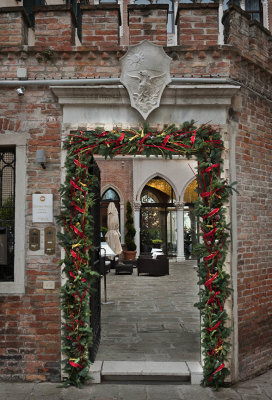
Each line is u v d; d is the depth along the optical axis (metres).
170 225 18.34
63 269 4.46
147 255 14.74
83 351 4.43
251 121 5.04
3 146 4.75
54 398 4.03
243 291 4.74
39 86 4.68
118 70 4.67
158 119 4.66
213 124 4.65
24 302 4.56
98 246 5.70
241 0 15.26
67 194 4.53
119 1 15.18
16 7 4.69
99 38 4.71
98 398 4.04
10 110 4.69
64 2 9.76
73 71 4.68
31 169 4.64
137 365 4.68
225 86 4.53
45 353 4.51
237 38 4.86
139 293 9.84
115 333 6.27
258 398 4.07
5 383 4.45
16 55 4.69
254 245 4.96
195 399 4.04
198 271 4.57
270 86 5.46
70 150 4.54
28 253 4.59
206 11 4.75
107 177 17.84
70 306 4.41
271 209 5.32
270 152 5.36
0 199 4.84
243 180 4.87
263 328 5.02
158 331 6.39
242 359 4.65
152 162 17.52
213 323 4.36
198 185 4.68
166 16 4.78
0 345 4.54
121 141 4.49
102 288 10.60
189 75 4.66
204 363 4.43
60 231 4.59
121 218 17.70
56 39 4.70
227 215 4.59
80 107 4.66
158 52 4.54
